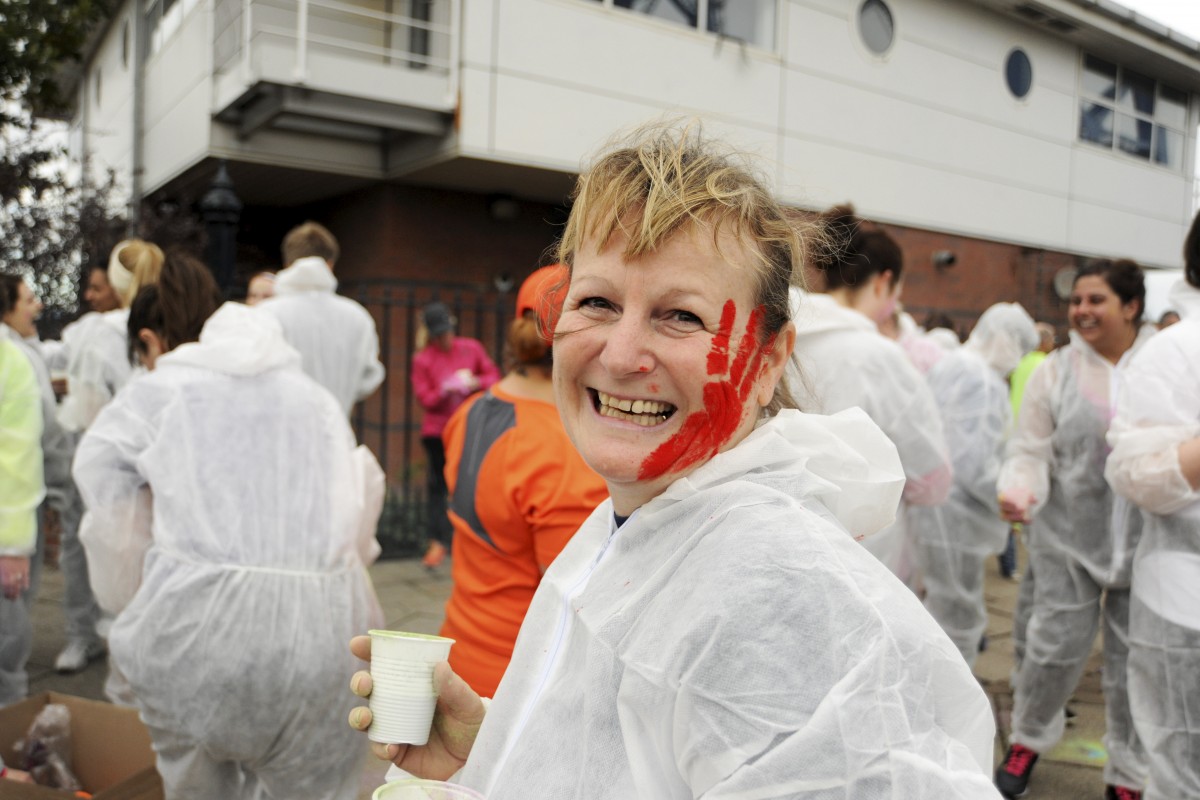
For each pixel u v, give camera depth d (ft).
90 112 49.67
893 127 35.60
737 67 30.66
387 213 30.07
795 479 3.17
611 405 3.33
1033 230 41.86
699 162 3.24
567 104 27.14
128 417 7.29
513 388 7.47
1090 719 13.28
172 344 8.57
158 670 6.81
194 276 8.71
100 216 26.30
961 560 11.41
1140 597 7.72
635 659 2.94
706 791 2.77
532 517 6.82
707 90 30.01
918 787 2.53
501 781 3.34
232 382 7.45
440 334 20.45
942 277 39.75
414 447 30.99
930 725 2.74
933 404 9.04
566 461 6.88
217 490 7.03
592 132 27.63
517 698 3.75
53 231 26.02
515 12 26.12
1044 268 43.50
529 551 7.05
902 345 16.38
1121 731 9.82
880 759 2.55
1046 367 10.70
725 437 3.23
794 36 32.22
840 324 8.71
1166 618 7.46
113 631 7.08
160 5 34.47
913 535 11.07
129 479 7.27
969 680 2.89
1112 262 10.44
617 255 3.21
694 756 2.76
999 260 41.96
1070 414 10.28
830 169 33.76
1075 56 42.80
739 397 3.23
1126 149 46.62
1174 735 7.45
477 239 31.53
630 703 2.95
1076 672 10.53
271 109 24.88
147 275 12.97
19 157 25.99
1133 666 7.82
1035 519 10.78
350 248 32.53
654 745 2.92
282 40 26.25
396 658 4.13
